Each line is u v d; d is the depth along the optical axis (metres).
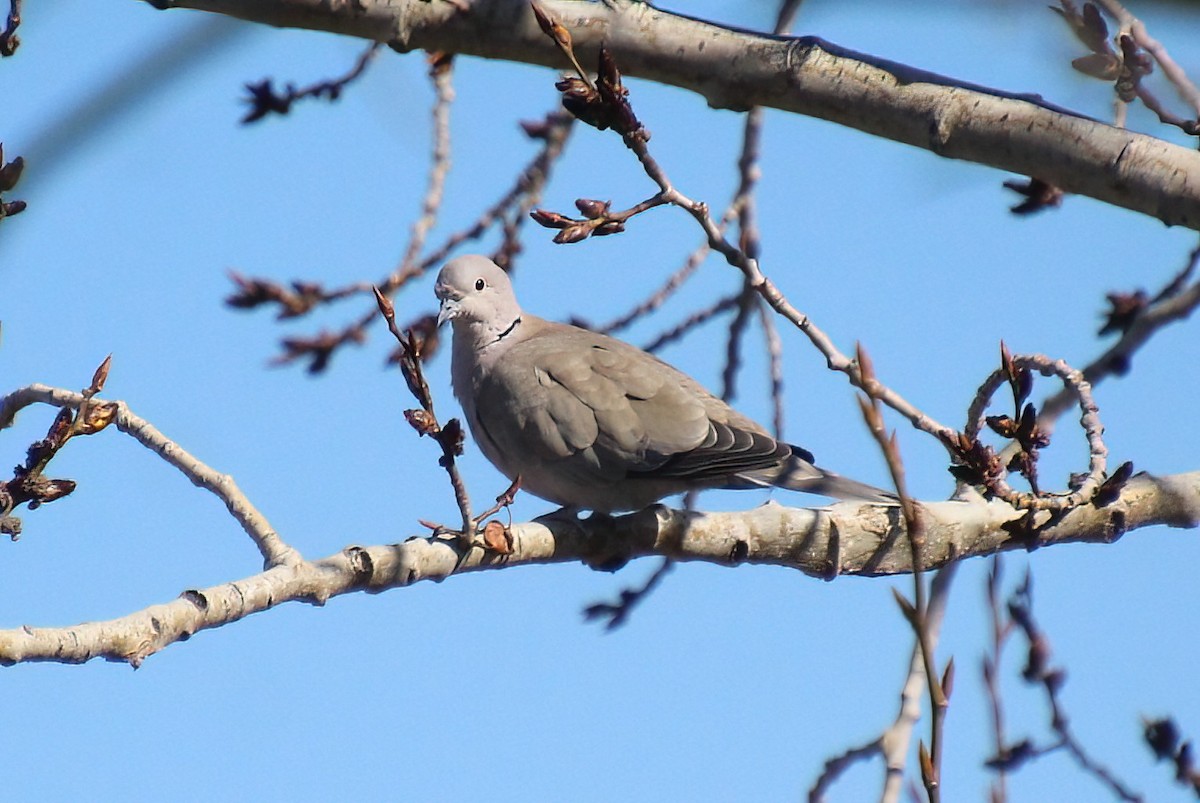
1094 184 9.01
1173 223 8.89
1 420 9.23
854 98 9.36
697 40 9.53
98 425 8.79
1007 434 9.21
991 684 10.73
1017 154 9.09
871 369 8.95
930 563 10.99
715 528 10.80
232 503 8.57
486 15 9.46
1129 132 8.97
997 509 11.07
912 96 9.23
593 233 8.91
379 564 8.73
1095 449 9.41
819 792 10.05
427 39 9.57
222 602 7.97
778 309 9.07
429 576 9.02
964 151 9.24
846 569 10.98
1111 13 9.14
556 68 9.74
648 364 13.00
